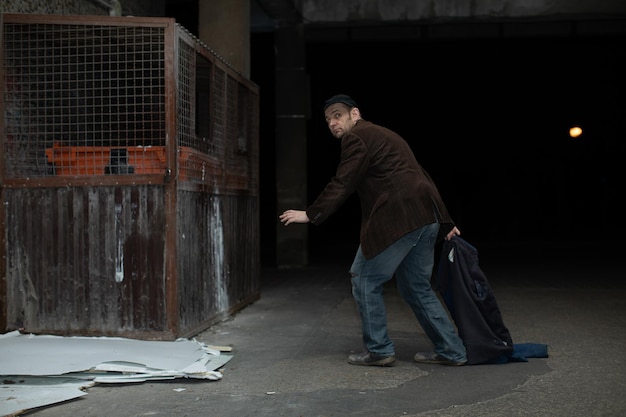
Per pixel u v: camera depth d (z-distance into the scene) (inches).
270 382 145.6
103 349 160.2
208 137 228.1
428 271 159.2
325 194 153.3
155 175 177.5
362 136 156.6
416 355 164.4
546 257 528.1
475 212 834.2
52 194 181.8
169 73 177.0
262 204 813.2
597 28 443.2
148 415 121.7
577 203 836.6
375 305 158.6
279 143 443.5
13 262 182.7
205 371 147.5
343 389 139.8
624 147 799.1
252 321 227.8
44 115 185.5
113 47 202.4
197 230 199.0
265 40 705.6
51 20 180.1
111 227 179.8
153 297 178.4
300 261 445.7
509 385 141.9
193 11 480.4
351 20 435.8
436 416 120.7
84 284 180.5
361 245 157.6
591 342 188.4
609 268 425.7
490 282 346.9
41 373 138.1
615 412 122.3
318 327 216.5
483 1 426.3
